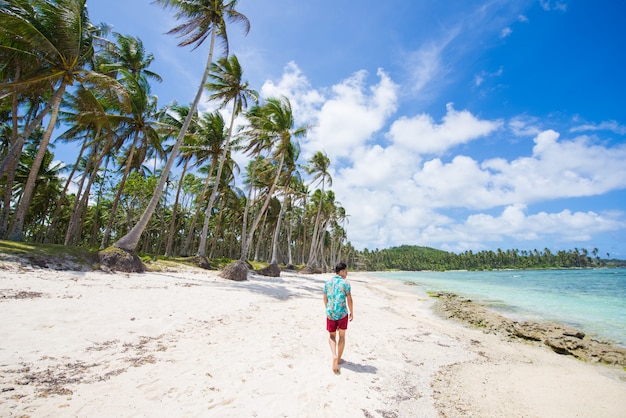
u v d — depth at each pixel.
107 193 30.28
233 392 3.66
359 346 6.32
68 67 14.01
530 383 5.38
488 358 6.70
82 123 18.97
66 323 5.29
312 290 15.88
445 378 5.20
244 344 5.44
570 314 13.92
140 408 3.05
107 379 3.56
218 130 23.20
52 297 6.81
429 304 16.20
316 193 45.94
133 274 11.98
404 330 8.48
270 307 9.18
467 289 27.42
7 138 23.91
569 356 7.59
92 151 22.06
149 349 4.68
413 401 4.17
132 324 5.75
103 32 20.22
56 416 2.72
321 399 3.80
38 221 40.66
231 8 16.33
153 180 24.48
